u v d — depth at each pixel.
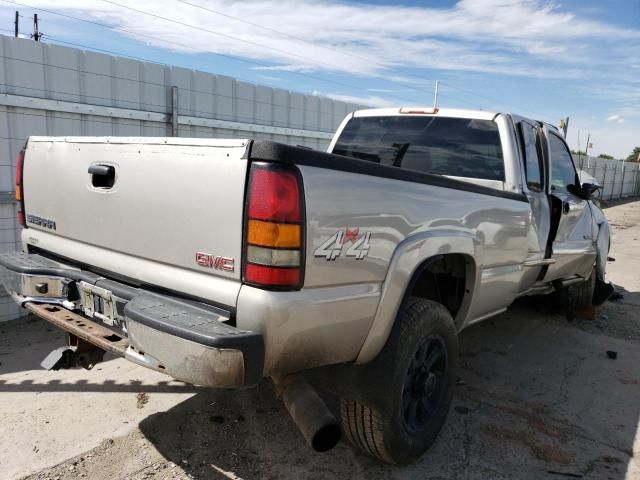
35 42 5.30
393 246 2.56
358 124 4.89
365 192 2.38
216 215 2.20
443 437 3.36
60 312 2.91
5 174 5.29
